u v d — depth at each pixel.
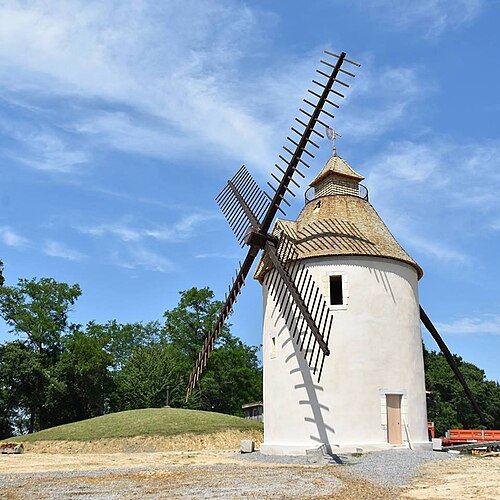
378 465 21.02
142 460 28.17
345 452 24.97
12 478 19.86
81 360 65.88
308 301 25.64
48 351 68.56
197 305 77.06
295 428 26.41
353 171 31.84
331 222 29.23
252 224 28.89
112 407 71.69
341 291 27.70
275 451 26.72
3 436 62.72
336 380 26.11
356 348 26.50
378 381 26.38
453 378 72.25
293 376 27.00
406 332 27.86
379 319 27.17
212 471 20.19
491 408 74.25
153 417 43.91
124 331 88.75
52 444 39.81
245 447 30.09
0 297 67.00
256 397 77.50
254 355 88.75
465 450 30.91
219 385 73.62
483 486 15.30
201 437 39.50
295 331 26.12
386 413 26.25
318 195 32.00
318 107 27.67
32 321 67.00
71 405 66.94
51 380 62.56
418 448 26.27
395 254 28.58
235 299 29.55
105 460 28.62
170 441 38.44
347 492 14.71
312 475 18.52
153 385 68.25
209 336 29.41
